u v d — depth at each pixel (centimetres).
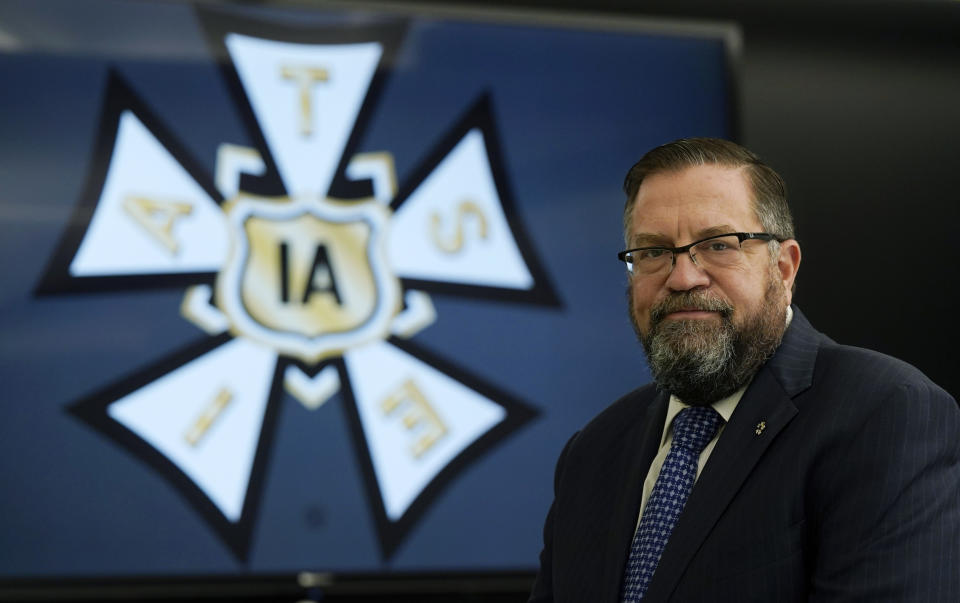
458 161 469
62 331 435
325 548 440
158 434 436
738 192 195
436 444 452
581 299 468
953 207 511
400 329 456
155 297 443
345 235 458
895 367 185
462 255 464
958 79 520
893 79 516
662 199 197
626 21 486
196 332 444
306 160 461
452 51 475
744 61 509
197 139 454
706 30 489
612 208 475
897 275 502
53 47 450
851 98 512
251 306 449
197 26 460
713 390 194
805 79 511
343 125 464
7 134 442
